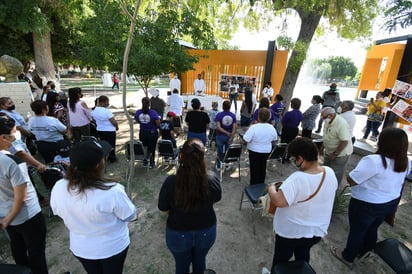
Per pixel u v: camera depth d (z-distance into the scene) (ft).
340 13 20.72
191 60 22.88
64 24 30.07
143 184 14.43
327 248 9.56
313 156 5.45
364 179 7.02
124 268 8.41
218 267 8.55
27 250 6.97
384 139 6.76
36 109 11.81
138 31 19.72
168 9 20.84
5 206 5.73
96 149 4.61
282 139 17.21
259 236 10.21
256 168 12.37
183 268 6.18
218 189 5.60
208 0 22.06
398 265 6.45
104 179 4.79
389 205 7.16
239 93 39.75
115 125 16.47
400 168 6.71
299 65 24.22
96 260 5.03
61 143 12.39
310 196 5.51
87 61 21.83
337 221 11.23
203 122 15.06
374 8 21.07
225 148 15.79
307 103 48.47
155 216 11.41
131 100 46.24
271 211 6.70
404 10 22.18
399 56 31.01
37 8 24.91
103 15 18.81
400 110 18.07
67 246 9.30
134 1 17.33
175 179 5.44
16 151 8.14
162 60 20.44
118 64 19.85
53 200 4.61
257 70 38.09
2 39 28.78
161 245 9.55
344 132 10.86
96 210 4.51
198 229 5.60
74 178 4.43
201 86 35.37
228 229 10.62
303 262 6.23
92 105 40.06
